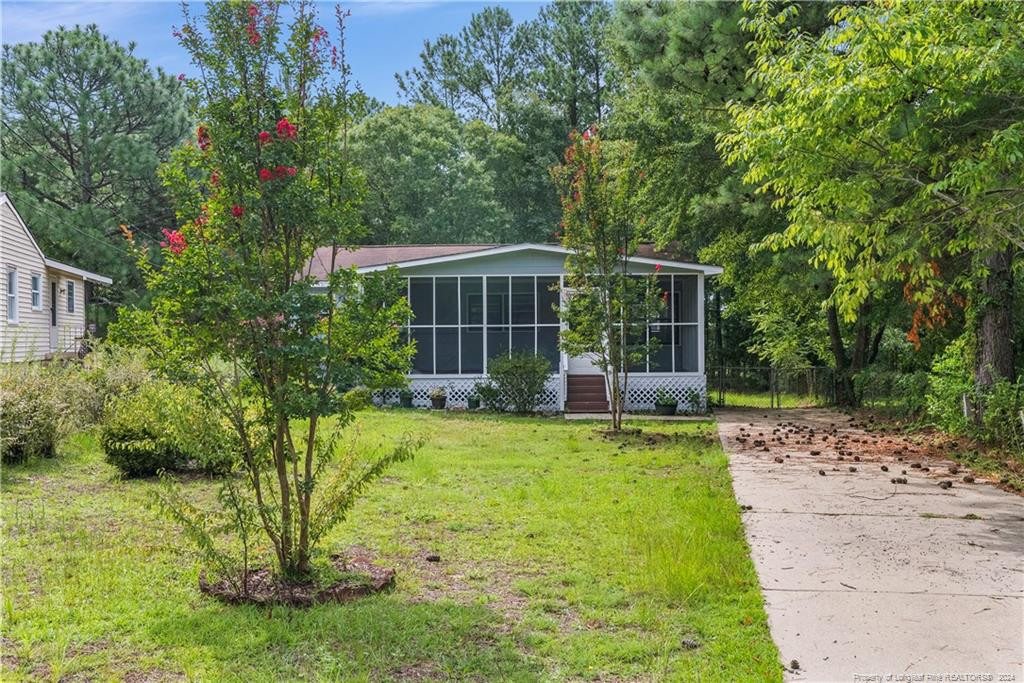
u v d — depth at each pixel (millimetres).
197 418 5066
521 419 17266
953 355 13250
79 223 29938
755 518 7273
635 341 18812
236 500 5188
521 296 20422
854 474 9656
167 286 4828
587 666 4117
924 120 8180
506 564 5918
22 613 4754
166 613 4852
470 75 44219
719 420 17172
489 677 4008
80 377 12234
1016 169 7793
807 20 13523
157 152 33031
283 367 5062
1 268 19594
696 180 19328
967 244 10039
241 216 4918
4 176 29844
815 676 3973
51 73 31031
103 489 8570
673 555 5734
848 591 5230
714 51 14242
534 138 40469
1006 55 6840
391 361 5398
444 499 8117
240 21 4969
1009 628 4578
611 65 38625
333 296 5277
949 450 11570
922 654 4230
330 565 5652
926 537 6590
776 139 8398
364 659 4207
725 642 4414
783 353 27328
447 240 36906
